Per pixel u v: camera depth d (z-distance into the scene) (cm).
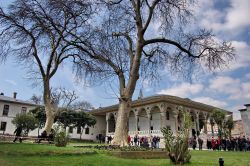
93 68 2397
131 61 2127
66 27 2230
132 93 1958
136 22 2059
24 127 4794
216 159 1599
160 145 3944
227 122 4812
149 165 1112
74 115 5812
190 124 1265
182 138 1227
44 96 2445
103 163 1043
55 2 2119
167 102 5319
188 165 1166
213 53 2106
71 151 1260
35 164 907
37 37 2325
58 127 2233
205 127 6062
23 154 1106
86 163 1009
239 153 2392
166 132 1257
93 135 7150
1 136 2216
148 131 5291
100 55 2134
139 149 1616
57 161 1010
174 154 1202
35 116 5384
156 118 5762
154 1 2084
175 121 5316
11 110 6594
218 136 4722
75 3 2122
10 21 2211
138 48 2027
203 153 2344
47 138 2153
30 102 7081
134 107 5912
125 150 1543
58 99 5538
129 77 1988
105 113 7038
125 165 1049
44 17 2206
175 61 2292
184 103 5566
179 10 2117
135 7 2072
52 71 2511
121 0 2134
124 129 1847
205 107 6091
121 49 2152
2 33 2238
